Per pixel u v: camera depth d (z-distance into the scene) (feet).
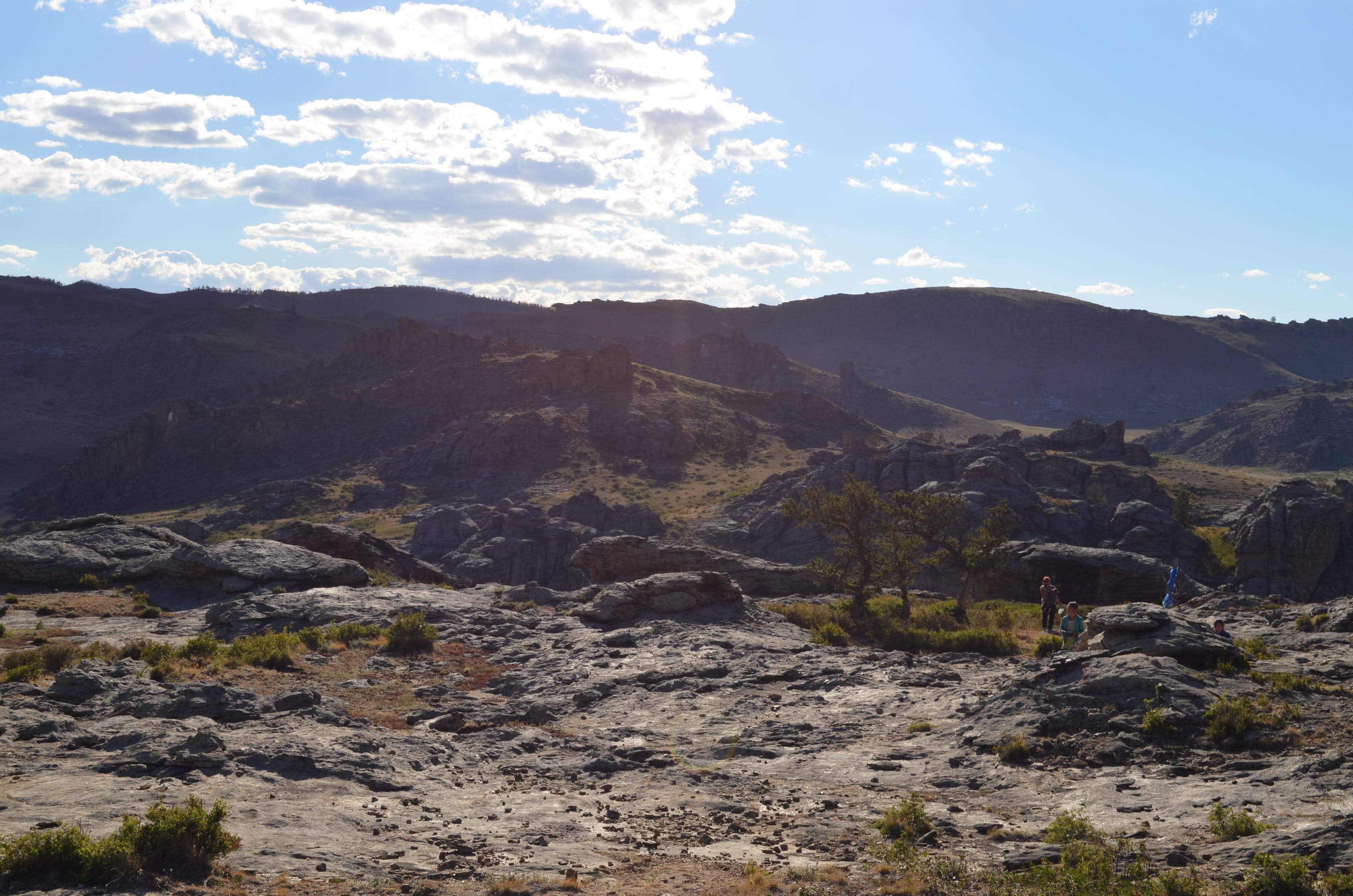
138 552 150.61
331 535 175.73
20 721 51.93
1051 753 51.70
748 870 34.60
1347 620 84.64
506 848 37.91
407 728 66.13
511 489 606.14
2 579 138.92
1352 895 28.32
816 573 144.56
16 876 29.76
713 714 69.82
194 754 45.85
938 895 31.81
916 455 395.55
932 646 105.50
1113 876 31.35
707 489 609.01
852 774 52.70
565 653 95.55
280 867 32.99
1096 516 316.19
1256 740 48.34
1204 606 120.26
